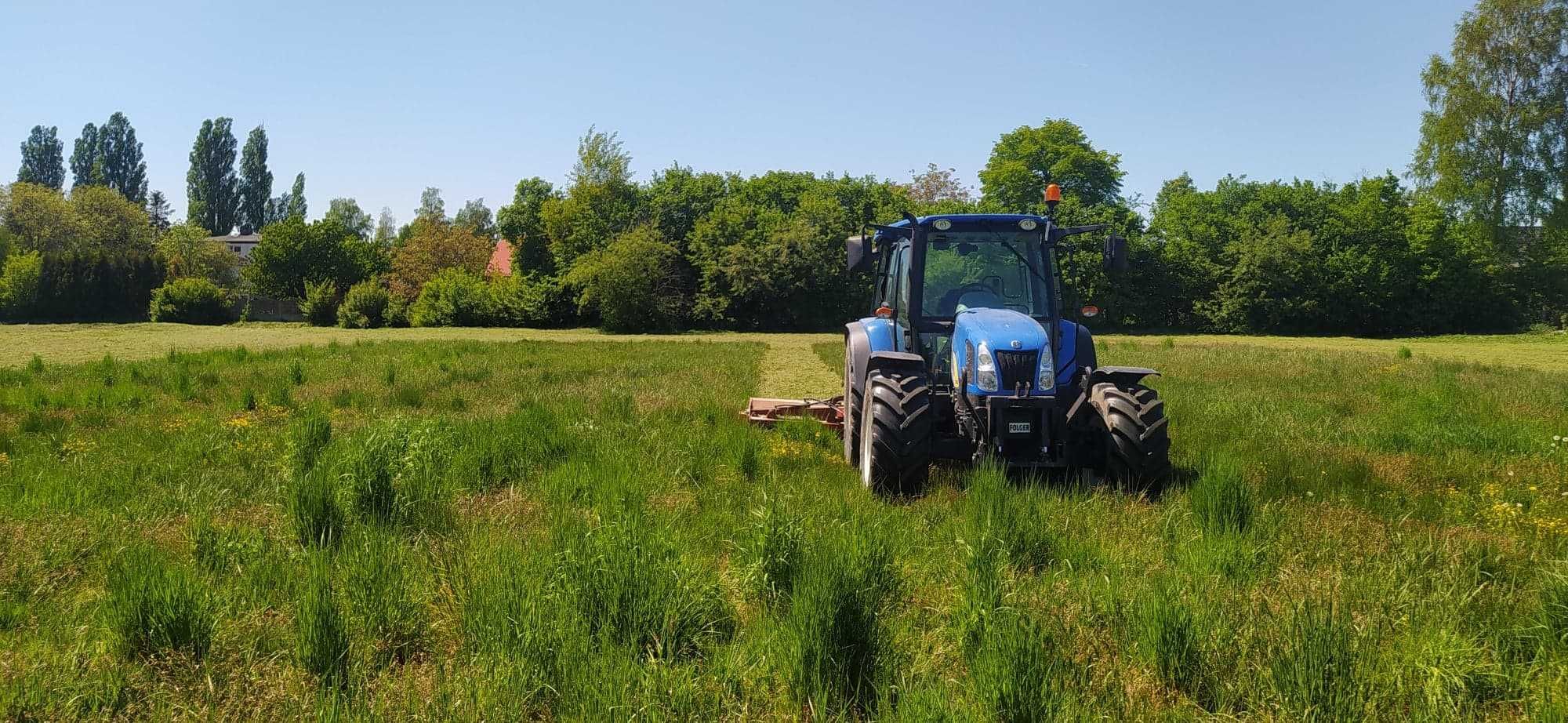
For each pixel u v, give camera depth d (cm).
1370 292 4206
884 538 477
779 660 362
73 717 328
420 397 1183
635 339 3198
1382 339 3641
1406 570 460
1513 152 3941
